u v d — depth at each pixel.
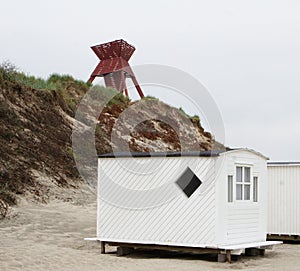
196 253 13.51
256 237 13.45
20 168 21.38
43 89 28.41
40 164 22.53
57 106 27.94
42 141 24.30
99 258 12.32
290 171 17.44
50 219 17.30
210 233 11.99
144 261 12.05
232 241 12.45
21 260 11.36
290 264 12.23
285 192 17.45
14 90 26.12
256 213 13.49
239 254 12.62
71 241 14.59
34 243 13.87
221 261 12.11
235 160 12.72
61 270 10.66
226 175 12.32
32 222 16.59
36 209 18.59
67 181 22.69
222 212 12.12
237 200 12.78
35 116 25.75
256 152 13.48
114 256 12.75
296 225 17.14
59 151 24.48
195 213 12.17
